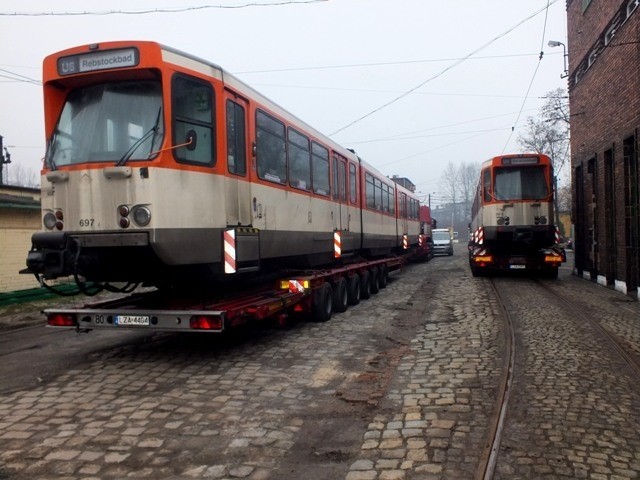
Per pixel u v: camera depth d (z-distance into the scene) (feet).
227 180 23.03
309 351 24.81
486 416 15.83
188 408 17.13
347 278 38.83
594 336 26.43
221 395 18.43
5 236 42.80
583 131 56.90
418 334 27.96
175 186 20.22
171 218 19.98
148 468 12.91
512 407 16.58
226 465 13.01
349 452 13.64
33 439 14.80
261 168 26.63
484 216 57.57
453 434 14.55
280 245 28.86
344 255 41.24
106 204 19.89
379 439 14.37
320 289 32.07
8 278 42.93
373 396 17.99
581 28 56.03
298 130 32.14
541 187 55.88
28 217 44.83
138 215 19.51
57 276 19.97
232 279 26.23
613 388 18.31
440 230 126.41
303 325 31.65
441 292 45.62
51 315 22.71
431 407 16.72
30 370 22.35
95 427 15.62
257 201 25.93
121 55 20.35
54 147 21.54
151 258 20.81
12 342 28.60
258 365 22.35
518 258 56.29
